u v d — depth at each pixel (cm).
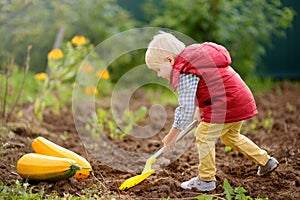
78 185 460
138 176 461
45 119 747
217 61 445
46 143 481
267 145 612
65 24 1005
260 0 974
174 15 1050
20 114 696
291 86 1102
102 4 1073
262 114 799
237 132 475
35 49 978
